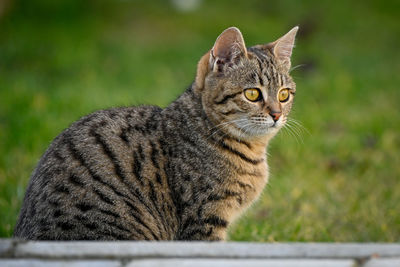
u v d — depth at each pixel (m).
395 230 8.03
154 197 5.72
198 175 5.89
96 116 6.04
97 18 20.27
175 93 13.12
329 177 9.87
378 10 24.73
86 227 5.24
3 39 17.06
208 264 3.96
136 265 3.94
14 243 3.97
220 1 23.64
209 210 5.88
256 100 6.25
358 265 4.10
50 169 5.58
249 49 6.63
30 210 5.47
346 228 8.01
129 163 5.67
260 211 8.35
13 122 10.52
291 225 7.84
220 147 6.05
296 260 4.06
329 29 21.39
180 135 6.02
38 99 11.62
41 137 9.94
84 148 5.67
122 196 5.49
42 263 3.90
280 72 6.46
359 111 13.03
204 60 6.36
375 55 18.83
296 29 6.70
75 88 13.02
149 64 16.05
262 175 6.30
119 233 5.32
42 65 15.26
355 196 9.03
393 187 9.43
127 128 5.92
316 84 14.51
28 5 20.20
